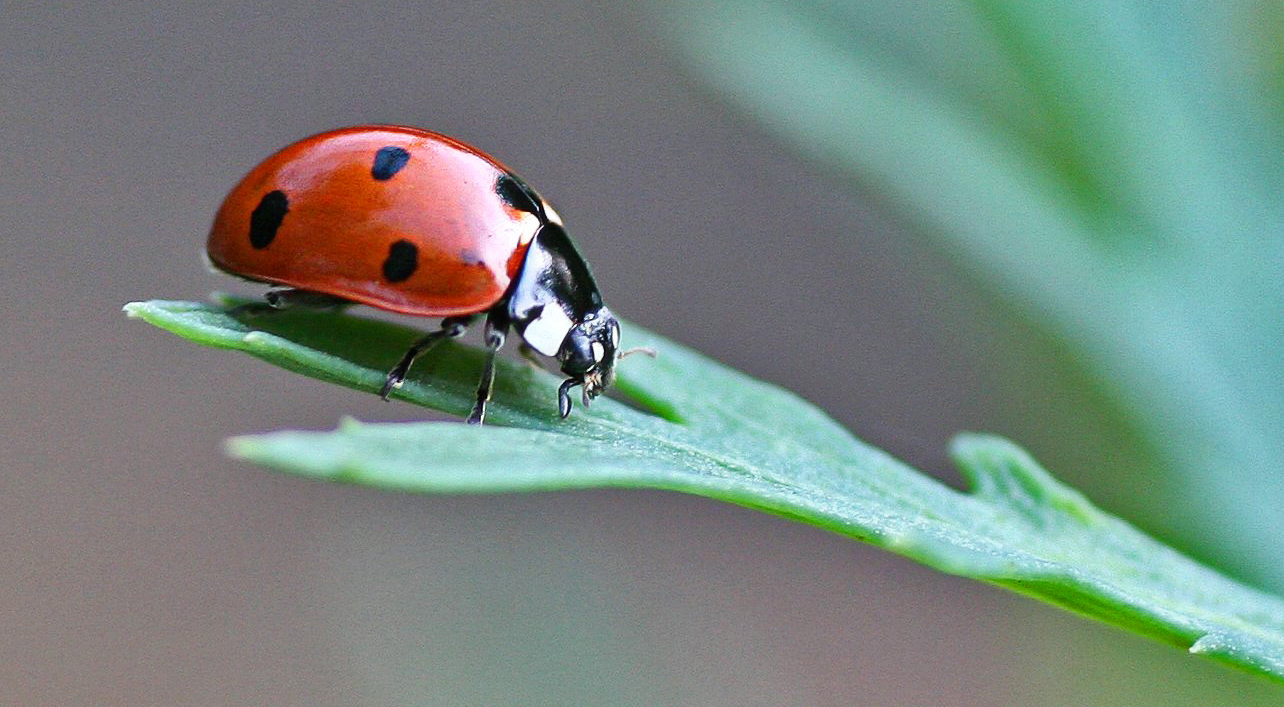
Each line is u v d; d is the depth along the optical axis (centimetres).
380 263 6
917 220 7
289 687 9
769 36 7
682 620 8
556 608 7
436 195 6
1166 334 7
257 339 6
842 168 7
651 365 6
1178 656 7
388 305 6
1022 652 7
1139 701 7
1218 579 6
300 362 6
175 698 9
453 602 7
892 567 10
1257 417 7
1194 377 7
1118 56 7
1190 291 7
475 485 5
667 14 7
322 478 5
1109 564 6
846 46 7
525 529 7
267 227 6
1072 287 7
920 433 10
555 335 7
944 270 7
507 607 7
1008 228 7
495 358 6
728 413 6
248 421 10
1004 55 7
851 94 7
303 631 10
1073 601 6
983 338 7
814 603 10
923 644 10
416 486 5
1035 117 7
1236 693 7
